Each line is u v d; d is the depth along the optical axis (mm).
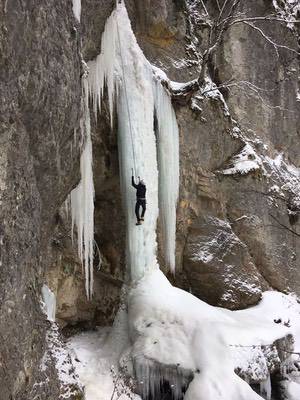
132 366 9078
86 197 9250
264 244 14445
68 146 6734
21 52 4832
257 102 16250
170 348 9016
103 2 9305
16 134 4965
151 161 10875
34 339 5789
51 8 5621
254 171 14508
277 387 10133
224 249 13141
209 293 12711
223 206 13938
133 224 10453
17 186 5004
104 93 10555
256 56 16438
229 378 8422
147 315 9727
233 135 14727
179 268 12781
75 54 6551
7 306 4770
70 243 9891
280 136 17062
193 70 14188
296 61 18156
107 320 11195
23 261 5207
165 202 11680
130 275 10523
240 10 15859
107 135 10836
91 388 8461
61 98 6000
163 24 13062
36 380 5723
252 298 13055
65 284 10117
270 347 9891
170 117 11805
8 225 4766
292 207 15859
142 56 11117
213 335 9125
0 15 4316
